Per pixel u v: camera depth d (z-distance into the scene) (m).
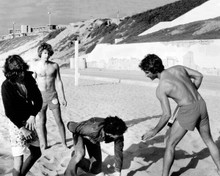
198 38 28.19
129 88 16.41
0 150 5.31
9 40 145.62
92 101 11.52
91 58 40.81
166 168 4.05
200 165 4.82
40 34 127.31
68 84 18.73
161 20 54.88
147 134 4.04
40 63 5.45
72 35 78.06
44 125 5.52
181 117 3.93
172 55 27.75
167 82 3.93
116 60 35.28
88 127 4.04
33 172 4.35
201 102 3.96
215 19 32.31
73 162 4.12
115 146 4.08
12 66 3.44
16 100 3.53
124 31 57.88
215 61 24.22
